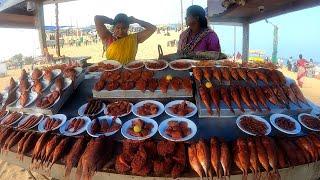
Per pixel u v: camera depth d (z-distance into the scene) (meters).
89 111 3.27
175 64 4.09
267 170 2.45
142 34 5.22
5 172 5.23
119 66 4.25
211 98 3.23
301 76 14.70
